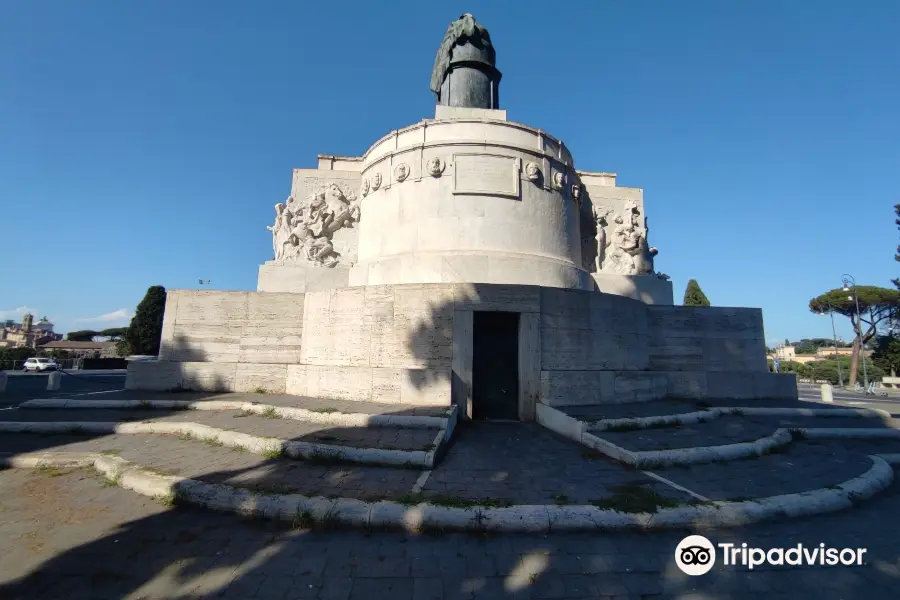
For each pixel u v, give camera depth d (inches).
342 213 723.4
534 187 624.4
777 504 241.4
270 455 310.8
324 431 356.2
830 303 2049.7
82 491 267.1
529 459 323.3
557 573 180.9
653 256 789.2
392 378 457.4
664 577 180.1
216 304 590.2
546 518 216.5
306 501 227.6
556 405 460.1
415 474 279.6
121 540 204.8
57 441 362.0
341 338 516.7
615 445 335.3
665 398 566.3
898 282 1700.3
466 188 593.9
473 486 259.4
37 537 207.9
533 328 471.8
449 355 462.0
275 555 191.8
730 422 452.8
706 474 295.3
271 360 574.6
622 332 550.3
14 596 162.2
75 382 871.7
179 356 581.0
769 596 170.4
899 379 1680.6
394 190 629.6
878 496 282.4
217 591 165.9
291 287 658.8
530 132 639.8
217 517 228.8
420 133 631.8
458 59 794.2
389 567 183.2
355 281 634.2
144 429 390.6
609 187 805.2
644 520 220.4
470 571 181.2
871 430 446.0
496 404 475.8
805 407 538.6
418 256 577.0
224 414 434.0
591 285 664.4
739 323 655.1
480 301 472.1
